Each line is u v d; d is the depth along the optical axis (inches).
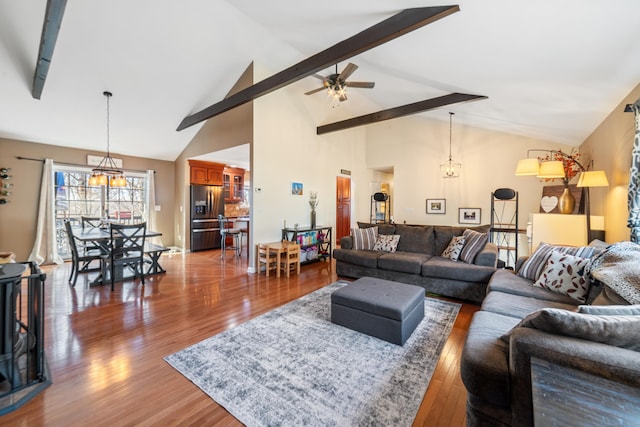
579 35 71.7
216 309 125.2
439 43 97.9
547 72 96.3
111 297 140.0
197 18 137.6
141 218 239.6
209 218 282.7
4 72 141.8
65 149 217.8
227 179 313.4
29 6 115.0
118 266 167.3
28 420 61.2
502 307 83.4
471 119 209.0
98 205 237.8
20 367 79.3
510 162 225.8
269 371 79.2
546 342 43.4
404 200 280.7
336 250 182.5
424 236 175.9
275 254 187.9
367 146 309.3
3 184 192.5
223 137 216.2
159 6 127.1
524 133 203.8
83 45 136.6
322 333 102.0
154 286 159.2
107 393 70.1
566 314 45.3
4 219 192.9
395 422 61.4
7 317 68.0
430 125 264.7
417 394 70.4
